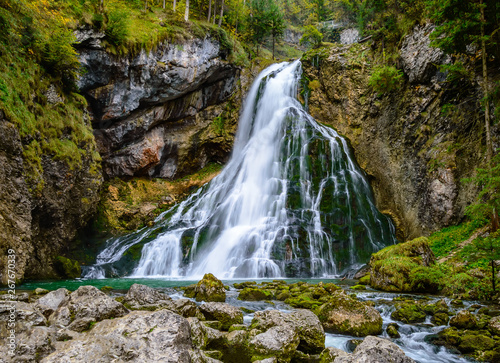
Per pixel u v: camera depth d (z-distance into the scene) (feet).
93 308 17.92
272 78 101.19
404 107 72.13
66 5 61.98
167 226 71.20
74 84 60.75
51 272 49.96
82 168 58.34
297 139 83.10
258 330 18.80
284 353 16.94
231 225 71.61
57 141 52.31
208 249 62.18
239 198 75.82
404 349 20.97
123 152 79.77
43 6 57.06
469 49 56.13
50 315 17.99
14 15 49.32
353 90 88.02
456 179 56.85
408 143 69.92
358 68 89.04
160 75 76.33
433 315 26.78
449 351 20.40
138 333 11.97
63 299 20.17
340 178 74.49
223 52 91.09
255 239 60.70
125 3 78.64
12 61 45.52
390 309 28.25
